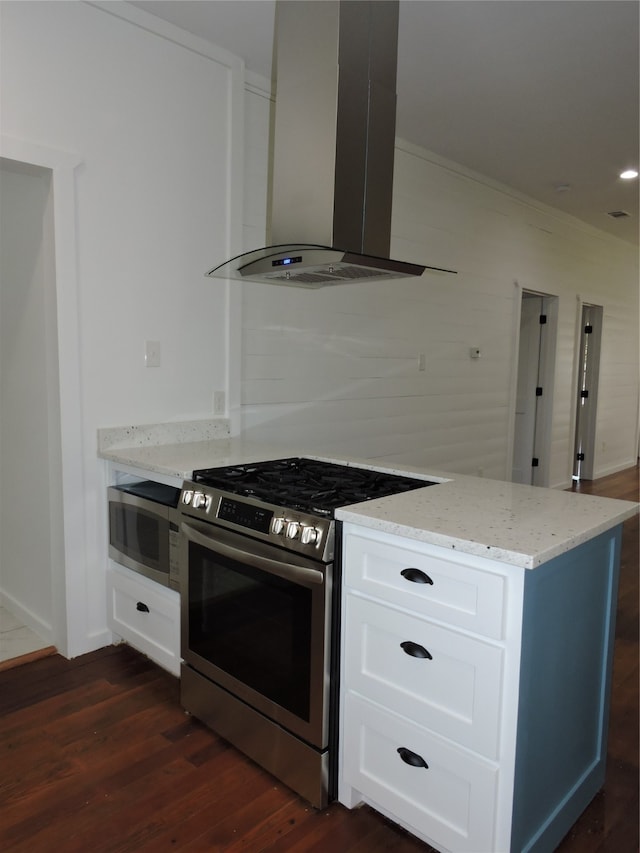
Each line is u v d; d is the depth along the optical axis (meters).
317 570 1.65
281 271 2.11
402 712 1.55
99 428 2.55
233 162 2.93
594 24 2.52
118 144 2.52
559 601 1.46
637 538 4.39
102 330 2.53
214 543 1.96
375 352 3.91
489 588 1.34
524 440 5.97
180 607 2.18
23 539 2.83
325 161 1.98
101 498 2.58
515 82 3.05
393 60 2.12
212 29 2.67
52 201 2.33
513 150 4.00
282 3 2.09
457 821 1.46
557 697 1.52
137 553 2.39
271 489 1.92
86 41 2.38
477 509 1.66
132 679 2.40
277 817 1.70
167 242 2.72
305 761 1.74
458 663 1.43
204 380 2.93
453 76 2.99
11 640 2.69
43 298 2.47
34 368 2.59
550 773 1.54
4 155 2.18
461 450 4.71
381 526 1.53
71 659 2.54
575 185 4.73
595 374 6.66
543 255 5.37
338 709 1.71
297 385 3.45
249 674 1.89
